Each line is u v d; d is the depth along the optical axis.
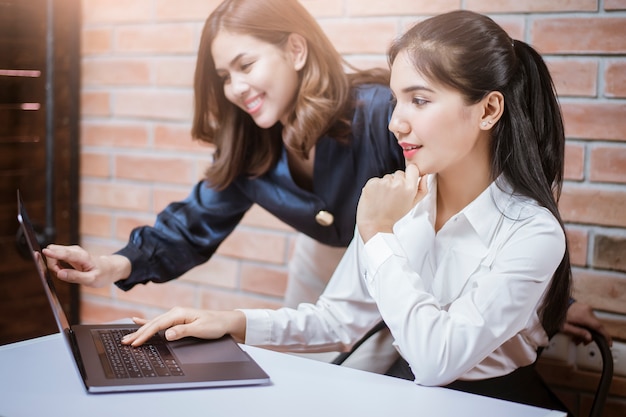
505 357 1.47
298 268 2.19
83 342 1.35
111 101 2.61
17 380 1.20
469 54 1.33
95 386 1.14
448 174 1.45
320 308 1.60
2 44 2.51
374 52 2.10
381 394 1.20
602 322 1.90
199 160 2.46
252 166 1.90
